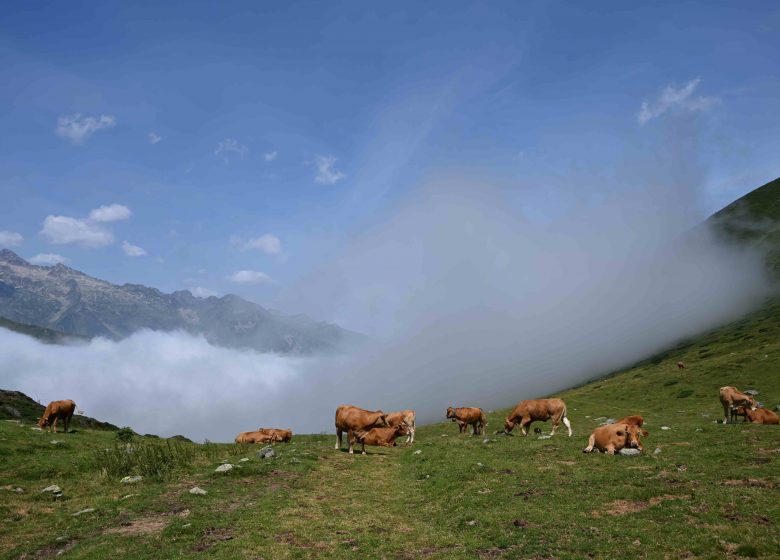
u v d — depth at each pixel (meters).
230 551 14.04
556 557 12.93
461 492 19.62
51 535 15.74
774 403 52.94
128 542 14.82
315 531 15.99
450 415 40.59
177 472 23.44
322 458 27.92
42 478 22.47
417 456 28.14
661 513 15.01
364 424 30.66
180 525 15.96
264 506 18.27
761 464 19.39
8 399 71.62
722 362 79.88
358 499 20.03
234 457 28.45
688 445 24.95
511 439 31.53
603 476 19.75
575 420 57.88
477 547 14.18
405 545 14.89
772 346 81.25
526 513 16.25
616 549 12.93
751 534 12.78
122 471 23.61
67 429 37.28
